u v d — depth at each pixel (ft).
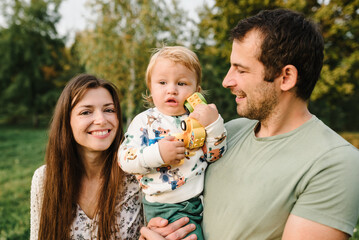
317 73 4.00
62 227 5.33
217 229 4.15
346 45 20.38
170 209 4.50
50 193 5.38
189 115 4.63
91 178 5.72
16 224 11.64
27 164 22.57
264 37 3.84
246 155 4.26
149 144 4.52
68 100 5.22
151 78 5.08
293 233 3.51
